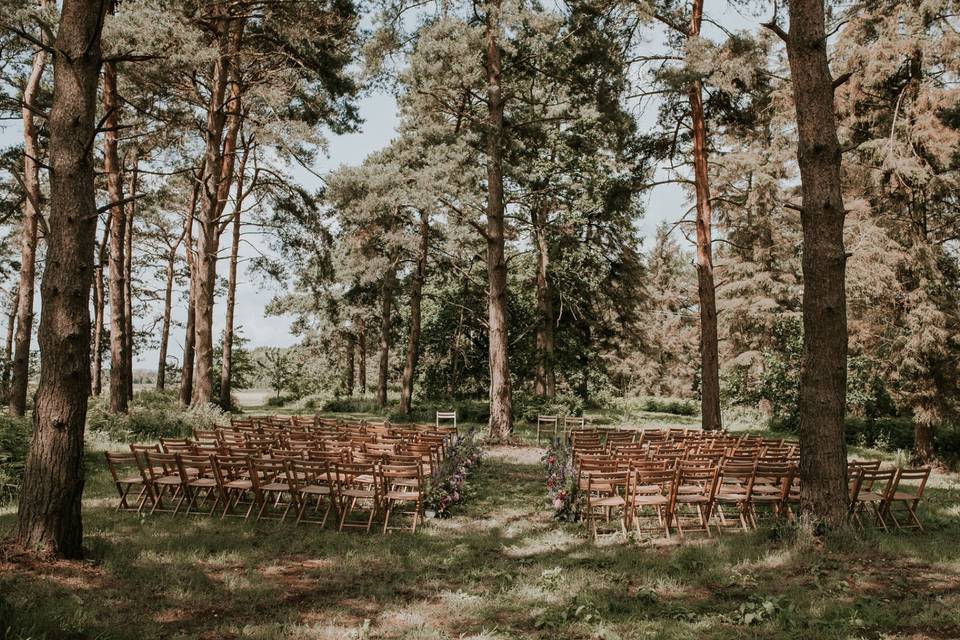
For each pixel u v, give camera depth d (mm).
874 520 8406
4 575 5262
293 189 23141
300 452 8727
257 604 5277
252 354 41188
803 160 7801
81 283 6102
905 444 18438
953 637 4582
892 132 14852
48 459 5875
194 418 17641
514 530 8070
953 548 7008
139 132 20016
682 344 49562
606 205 18875
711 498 7840
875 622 4855
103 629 4527
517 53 18297
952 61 14477
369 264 25766
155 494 8633
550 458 11969
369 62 17391
